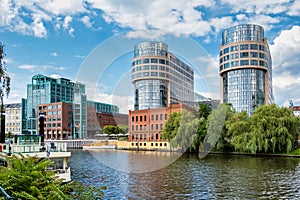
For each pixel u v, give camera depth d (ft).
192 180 70.13
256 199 54.49
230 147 156.76
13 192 22.24
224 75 266.98
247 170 89.25
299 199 54.49
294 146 143.54
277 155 139.64
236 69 258.37
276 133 137.49
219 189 62.13
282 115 141.49
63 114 276.41
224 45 266.16
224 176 77.92
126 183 65.51
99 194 25.95
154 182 65.05
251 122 146.61
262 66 254.27
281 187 64.59
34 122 341.00
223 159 123.75
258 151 144.05
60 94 337.31
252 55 253.03
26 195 22.20
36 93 341.21
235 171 87.10
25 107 371.56
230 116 158.92
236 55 256.73
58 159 74.79
